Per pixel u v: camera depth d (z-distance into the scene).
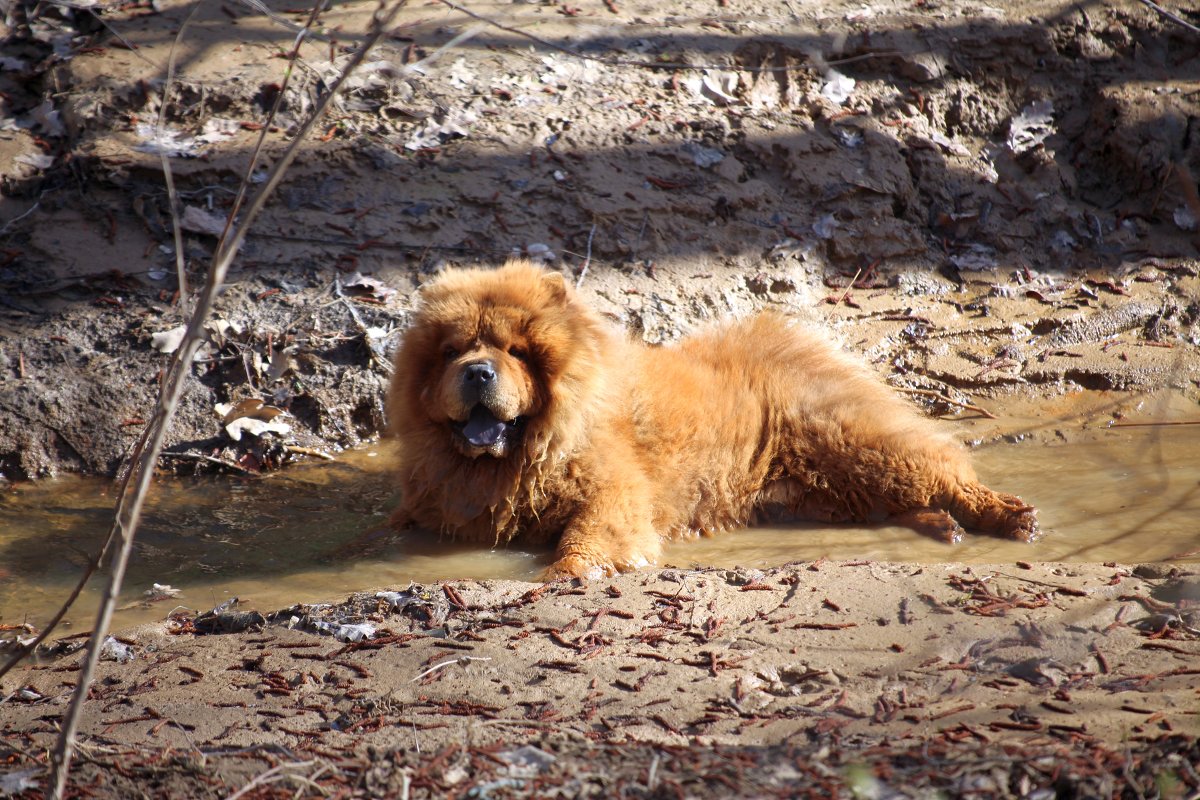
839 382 10.91
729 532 10.33
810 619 6.98
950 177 15.60
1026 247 15.18
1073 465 11.02
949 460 10.17
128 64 15.05
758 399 10.67
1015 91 16.73
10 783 5.35
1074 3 17.36
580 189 14.23
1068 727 5.45
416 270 13.33
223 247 5.08
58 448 11.64
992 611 6.93
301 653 6.86
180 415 11.94
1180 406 12.38
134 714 6.16
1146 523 9.39
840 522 10.41
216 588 8.66
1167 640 6.46
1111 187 16.05
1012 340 13.64
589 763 5.31
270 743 5.74
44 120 14.57
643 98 15.60
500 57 15.99
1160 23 17.20
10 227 13.33
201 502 10.76
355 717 6.00
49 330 12.43
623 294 13.32
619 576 8.02
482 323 9.40
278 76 14.98
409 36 16.12
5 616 8.13
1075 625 6.66
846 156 15.26
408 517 10.14
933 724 5.60
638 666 6.46
